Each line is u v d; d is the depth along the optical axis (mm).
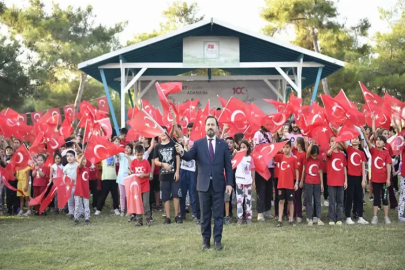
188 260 6848
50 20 27828
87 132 11914
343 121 10336
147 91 20500
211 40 16078
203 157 7391
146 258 7023
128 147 10922
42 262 6926
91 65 16328
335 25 25812
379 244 7645
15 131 12898
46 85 27312
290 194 9438
